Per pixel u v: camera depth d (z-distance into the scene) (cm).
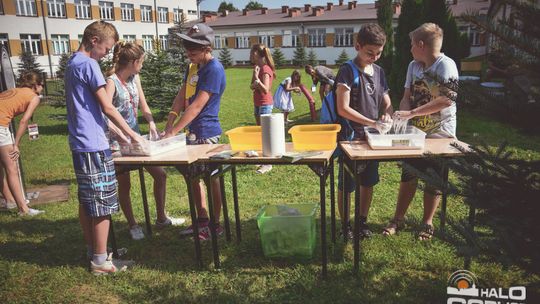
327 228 370
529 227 181
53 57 2847
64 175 594
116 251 329
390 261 302
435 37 296
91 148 272
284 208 334
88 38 274
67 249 346
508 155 201
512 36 159
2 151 412
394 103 1036
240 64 3856
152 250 340
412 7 1023
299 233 306
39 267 314
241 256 322
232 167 339
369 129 314
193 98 344
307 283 277
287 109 907
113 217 419
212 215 296
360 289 267
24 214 428
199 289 277
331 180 324
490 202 189
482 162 198
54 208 450
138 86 367
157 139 342
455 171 207
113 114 279
